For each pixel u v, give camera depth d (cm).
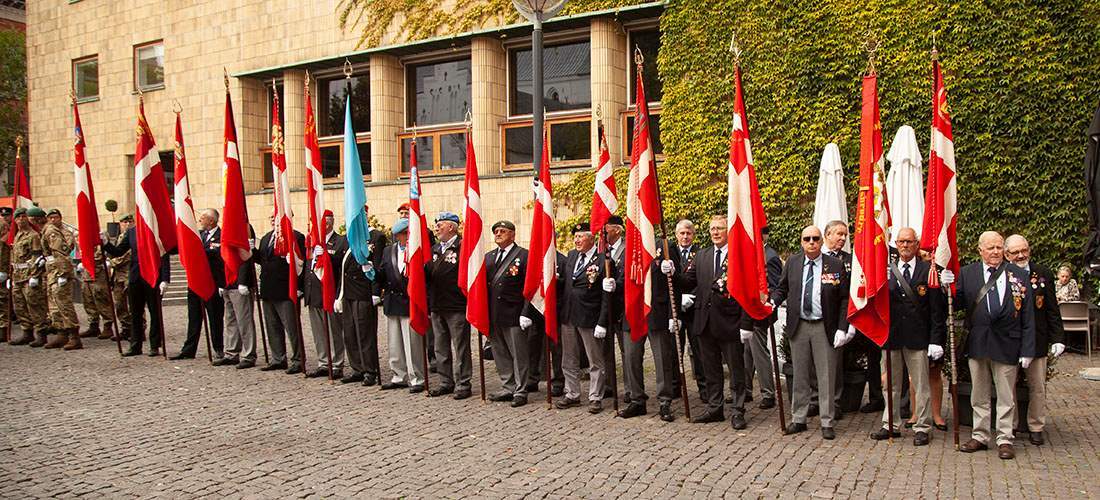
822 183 1093
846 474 659
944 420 851
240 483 641
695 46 1636
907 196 1052
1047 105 1368
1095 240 1056
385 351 1347
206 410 905
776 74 1563
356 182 1066
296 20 2105
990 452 730
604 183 931
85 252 1300
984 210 1412
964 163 1423
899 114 1465
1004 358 714
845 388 896
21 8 4122
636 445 758
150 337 1288
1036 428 750
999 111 1398
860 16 1494
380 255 1062
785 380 1028
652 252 859
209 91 2228
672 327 845
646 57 1764
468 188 973
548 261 929
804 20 1540
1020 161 1388
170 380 1087
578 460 705
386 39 1984
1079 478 645
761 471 669
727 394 1015
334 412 902
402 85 2025
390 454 726
